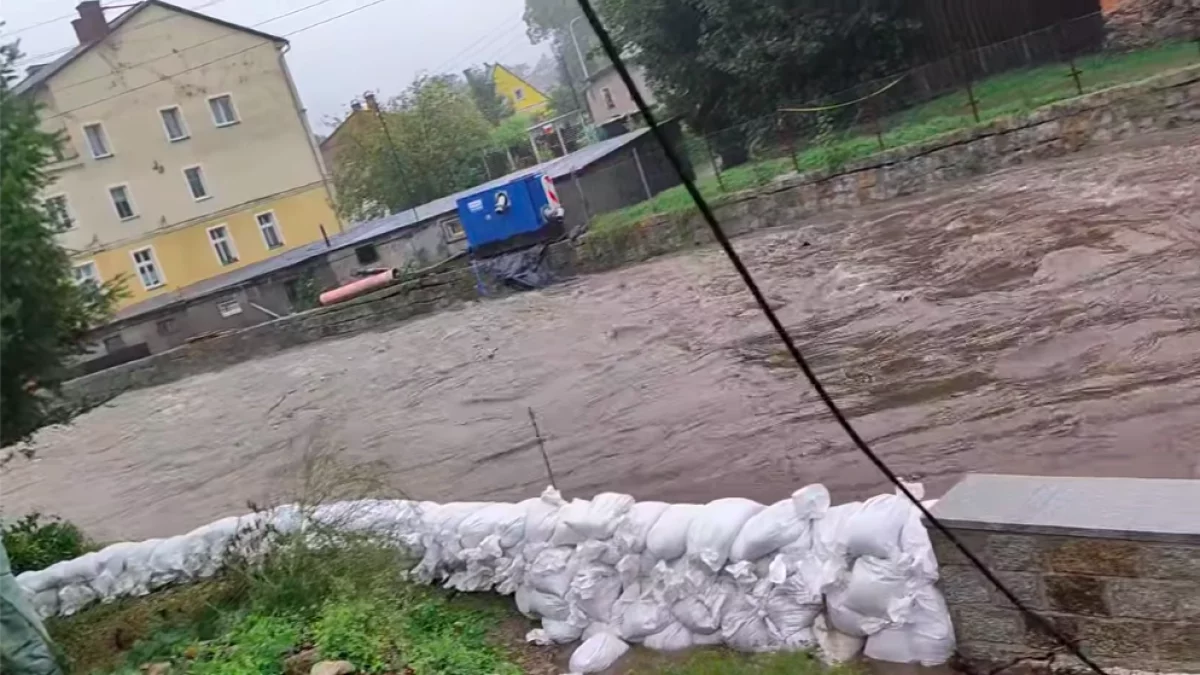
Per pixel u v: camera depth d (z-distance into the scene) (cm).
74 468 1983
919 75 2353
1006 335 1005
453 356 1964
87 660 590
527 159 3831
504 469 1139
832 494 766
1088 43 2148
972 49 2406
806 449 873
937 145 1944
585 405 1298
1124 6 2098
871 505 429
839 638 441
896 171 1997
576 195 2611
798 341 1245
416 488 1171
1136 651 355
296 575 576
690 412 1099
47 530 1032
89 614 690
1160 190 1369
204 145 3344
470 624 564
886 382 982
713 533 477
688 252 2194
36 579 724
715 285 1773
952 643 404
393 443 1450
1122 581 349
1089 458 693
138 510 1545
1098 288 1059
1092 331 935
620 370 1423
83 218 3130
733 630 471
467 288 2519
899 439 825
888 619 418
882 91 2366
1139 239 1193
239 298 3017
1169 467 644
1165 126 1695
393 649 502
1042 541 362
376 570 584
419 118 3800
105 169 3175
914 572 407
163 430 2138
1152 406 736
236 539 645
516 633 555
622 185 2589
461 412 1512
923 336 1100
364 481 686
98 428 2314
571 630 532
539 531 566
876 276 1452
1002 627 388
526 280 2423
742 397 1087
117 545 750
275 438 1778
